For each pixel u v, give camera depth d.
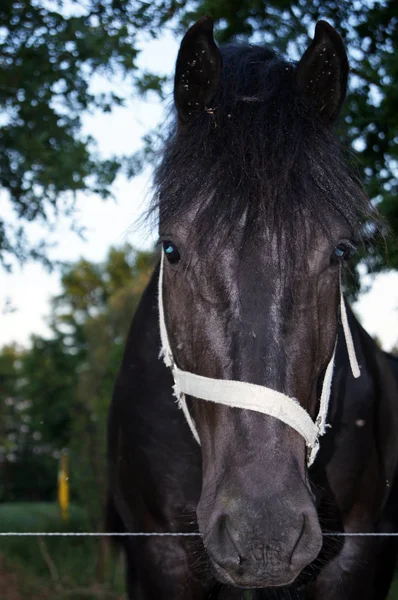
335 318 2.15
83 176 3.98
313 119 2.17
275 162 1.99
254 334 1.91
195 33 2.21
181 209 2.07
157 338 2.69
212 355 1.98
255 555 1.72
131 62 3.92
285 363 1.91
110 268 22.33
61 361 26.52
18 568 7.62
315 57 2.26
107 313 14.49
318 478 2.58
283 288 1.93
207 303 1.99
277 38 4.13
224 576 1.85
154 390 2.64
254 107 2.12
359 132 4.08
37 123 4.05
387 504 3.12
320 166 2.07
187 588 2.62
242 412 1.89
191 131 2.17
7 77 3.99
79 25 3.79
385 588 3.20
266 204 1.95
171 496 2.62
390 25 4.15
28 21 3.98
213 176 2.02
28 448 28.94
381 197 3.92
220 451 1.94
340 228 2.07
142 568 2.71
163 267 2.46
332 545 2.61
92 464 9.50
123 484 2.81
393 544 3.15
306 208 1.98
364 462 2.65
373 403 2.73
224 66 2.32
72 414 11.70
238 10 4.27
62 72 3.97
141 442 2.67
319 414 2.26
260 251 1.94
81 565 7.64
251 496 1.76
